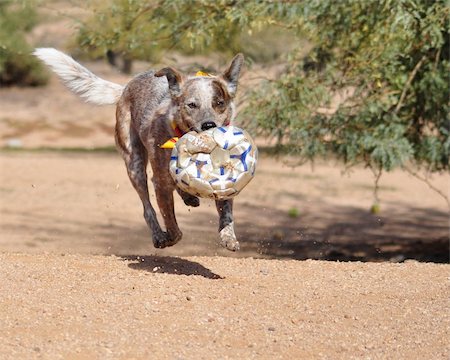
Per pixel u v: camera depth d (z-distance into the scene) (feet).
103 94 41.09
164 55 55.26
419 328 30.50
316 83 51.57
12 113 125.90
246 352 27.86
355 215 71.82
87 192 77.92
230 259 40.11
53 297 32.53
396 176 91.09
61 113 127.54
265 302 32.94
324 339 29.27
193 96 34.32
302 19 49.37
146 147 37.50
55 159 97.14
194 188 32.53
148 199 39.45
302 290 34.73
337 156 55.47
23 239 57.98
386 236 63.62
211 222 66.49
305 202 77.05
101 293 33.14
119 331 29.17
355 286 35.53
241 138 32.81
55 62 41.04
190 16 53.06
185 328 29.78
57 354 26.94
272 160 98.99
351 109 51.26
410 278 36.94
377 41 48.83
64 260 38.78
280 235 62.23
